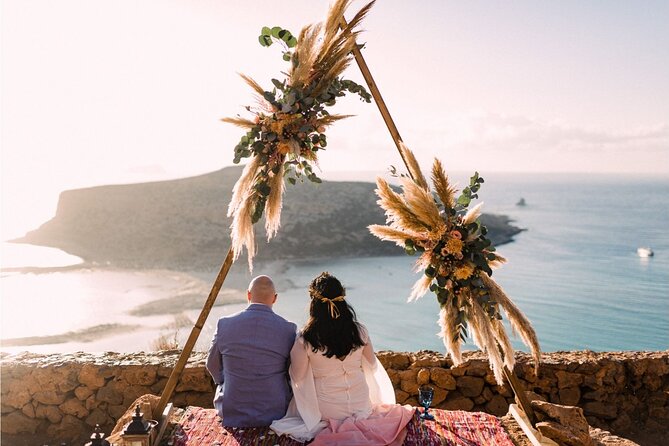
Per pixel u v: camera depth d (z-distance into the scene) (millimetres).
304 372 4336
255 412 4465
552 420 4633
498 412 6031
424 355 6402
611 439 4902
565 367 6086
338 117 4648
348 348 4270
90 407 5977
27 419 5953
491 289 4648
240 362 4473
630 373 6148
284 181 4691
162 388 6023
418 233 4699
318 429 4211
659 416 6055
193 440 4301
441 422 4656
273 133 4484
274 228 4633
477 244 4574
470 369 6094
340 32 4688
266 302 4648
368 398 4387
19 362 6105
